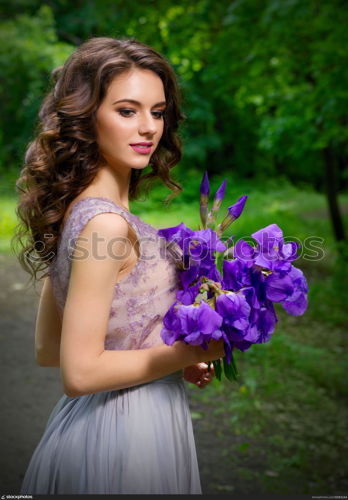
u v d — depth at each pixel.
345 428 5.20
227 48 9.66
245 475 4.25
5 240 11.56
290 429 5.11
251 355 6.54
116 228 1.67
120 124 1.76
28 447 4.34
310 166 26.42
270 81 10.31
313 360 6.51
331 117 9.35
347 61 8.55
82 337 1.63
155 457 1.80
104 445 1.81
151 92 1.78
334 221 12.40
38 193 1.83
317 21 8.45
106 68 1.74
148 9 10.57
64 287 1.76
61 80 1.84
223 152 28.17
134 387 1.87
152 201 13.81
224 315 1.61
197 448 4.64
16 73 17.56
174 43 10.72
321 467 4.50
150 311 1.78
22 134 19.39
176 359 1.70
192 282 1.71
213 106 25.16
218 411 5.25
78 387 1.63
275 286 1.67
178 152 2.15
